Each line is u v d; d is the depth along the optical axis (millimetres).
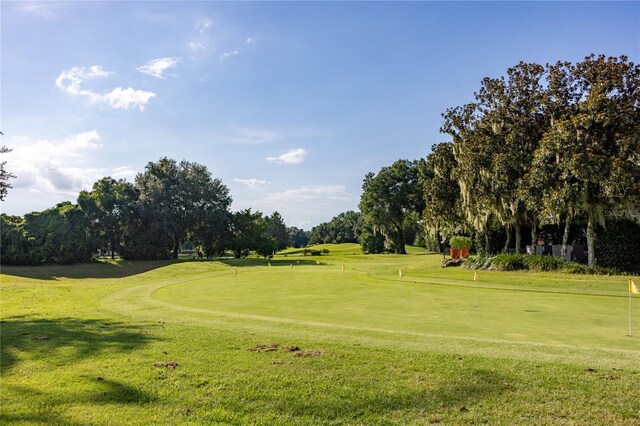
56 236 54156
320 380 6480
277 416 5387
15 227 53719
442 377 6508
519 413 5332
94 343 8891
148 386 6316
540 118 30094
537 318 12383
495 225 39219
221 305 16078
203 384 6395
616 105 24188
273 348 8266
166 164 64125
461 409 5480
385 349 8094
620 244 28219
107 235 60156
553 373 6543
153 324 11219
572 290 19688
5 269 48031
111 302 17641
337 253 88438
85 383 6477
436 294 18906
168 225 61188
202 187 64688
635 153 23875
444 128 37281
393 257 63844
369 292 19969
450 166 38562
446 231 42719
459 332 10258
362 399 5812
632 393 5762
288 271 36094
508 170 29578
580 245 35812
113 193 60344
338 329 10227
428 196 40219
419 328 10797
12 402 5812
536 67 30906
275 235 125938
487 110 34000
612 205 25406
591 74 27344
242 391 6113
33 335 9805
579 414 5266
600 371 6598
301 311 14141
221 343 8750
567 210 27047
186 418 5336
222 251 66500
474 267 30828
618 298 17000
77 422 5211
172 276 36719
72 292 23203
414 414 5383
